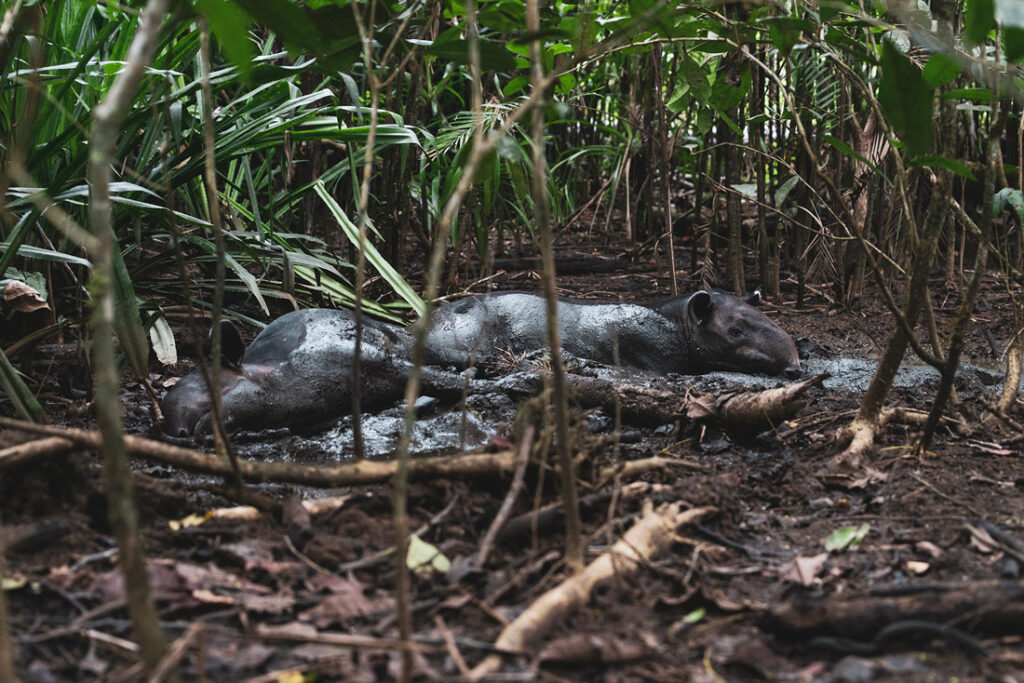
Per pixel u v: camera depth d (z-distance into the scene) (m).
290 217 6.67
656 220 8.95
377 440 3.89
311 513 2.74
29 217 3.91
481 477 2.79
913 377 4.92
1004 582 2.36
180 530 2.61
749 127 6.61
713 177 7.71
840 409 4.18
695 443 3.67
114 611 2.20
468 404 4.25
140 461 3.47
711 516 2.78
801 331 6.09
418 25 4.41
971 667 2.06
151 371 4.78
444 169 5.51
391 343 4.32
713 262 7.64
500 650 2.08
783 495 3.12
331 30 2.68
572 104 8.48
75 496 2.64
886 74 2.64
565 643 2.06
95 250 1.61
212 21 2.45
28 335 4.09
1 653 1.61
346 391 4.07
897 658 2.10
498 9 3.55
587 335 4.83
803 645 2.17
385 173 5.65
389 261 5.74
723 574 2.49
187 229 5.27
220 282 2.60
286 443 3.85
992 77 2.86
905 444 3.56
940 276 7.54
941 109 3.19
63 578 2.31
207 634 2.14
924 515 2.92
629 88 8.53
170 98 4.05
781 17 3.10
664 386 4.38
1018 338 4.09
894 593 2.29
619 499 2.76
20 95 4.18
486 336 4.71
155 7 1.64
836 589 2.44
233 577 2.39
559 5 5.36
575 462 2.77
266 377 3.94
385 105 5.83
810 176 6.89
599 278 7.38
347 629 2.19
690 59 4.18
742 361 4.82
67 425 3.95
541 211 2.25
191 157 4.81
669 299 5.00
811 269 7.01
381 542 2.60
